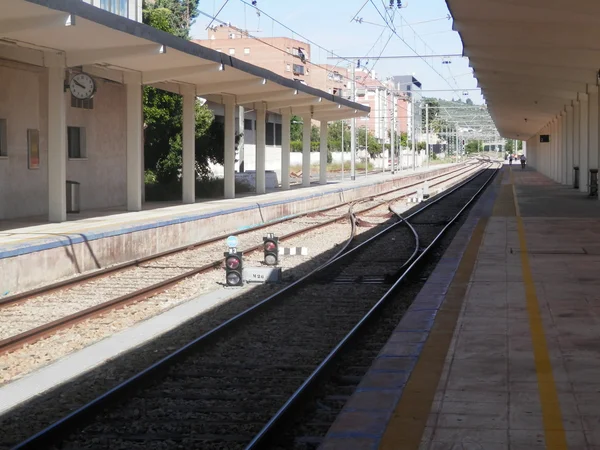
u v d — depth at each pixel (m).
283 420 6.37
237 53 97.69
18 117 21.42
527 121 68.44
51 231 17.19
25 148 21.78
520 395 6.34
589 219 24.05
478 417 5.82
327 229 25.28
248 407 7.09
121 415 6.89
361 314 11.44
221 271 15.73
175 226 20.53
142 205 27.73
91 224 19.12
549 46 25.05
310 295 13.02
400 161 85.44
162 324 10.77
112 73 23.33
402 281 13.85
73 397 7.54
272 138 69.75
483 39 24.62
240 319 10.53
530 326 8.99
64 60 19.48
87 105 25.38
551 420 5.69
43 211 22.72
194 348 9.00
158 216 21.86
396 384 6.92
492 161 157.50
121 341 9.78
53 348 9.47
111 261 17.17
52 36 17.34
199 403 7.24
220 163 36.50
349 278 14.79
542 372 7.01
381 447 5.25
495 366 7.27
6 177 20.97
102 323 10.82
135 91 23.72
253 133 66.56
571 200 33.97
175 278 14.19
